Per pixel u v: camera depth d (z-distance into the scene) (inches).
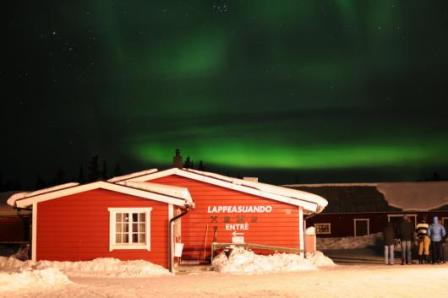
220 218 1123.9
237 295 584.1
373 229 2010.3
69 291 585.0
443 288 642.2
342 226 2016.5
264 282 704.4
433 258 1057.5
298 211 1117.7
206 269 968.3
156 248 972.6
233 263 922.7
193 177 1135.6
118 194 988.6
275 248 1079.0
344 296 584.4
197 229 1122.7
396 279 719.1
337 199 2054.6
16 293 568.7
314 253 1125.1
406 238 1055.0
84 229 985.5
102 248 979.9
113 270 901.2
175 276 840.9
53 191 993.5
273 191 1162.0
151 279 773.9
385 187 2105.1
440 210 1994.3
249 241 1115.9
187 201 982.4
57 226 988.6
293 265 919.0
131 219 983.0
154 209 981.2
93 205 989.2
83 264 924.6
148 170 1210.6
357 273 808.9
